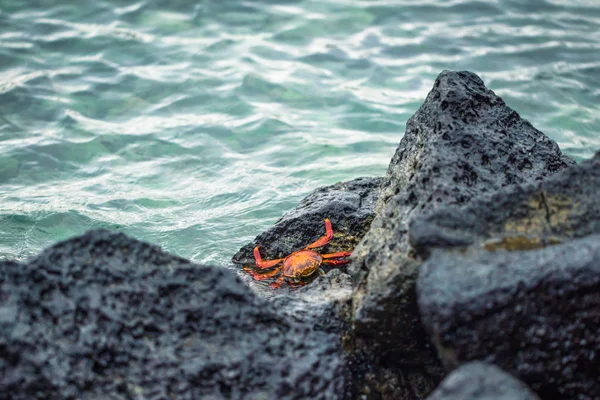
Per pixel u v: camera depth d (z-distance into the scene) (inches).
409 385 243.3
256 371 205.5
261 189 456.4
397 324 235.3
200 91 570.6
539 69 602.2
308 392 205.5
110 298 209.0
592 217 218.4
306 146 506.0
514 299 191.3
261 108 551.8
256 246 349.4
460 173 260.4
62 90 563.2
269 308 223.3
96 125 526.3
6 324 194.4
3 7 673.6
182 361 203.3
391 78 591.8
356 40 650.2
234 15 682.8
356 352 244.2
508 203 221.1
